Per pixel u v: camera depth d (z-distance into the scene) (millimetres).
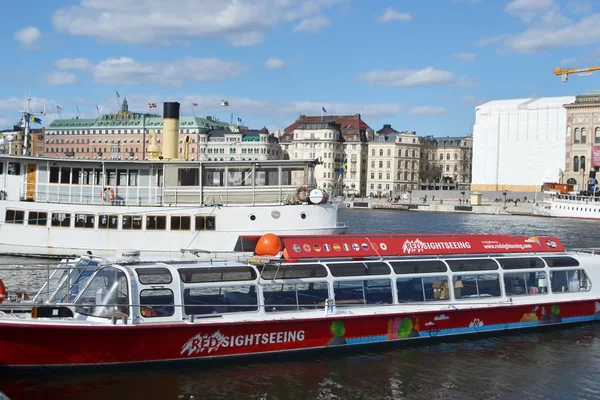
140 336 19078
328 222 37812
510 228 91250
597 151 139250
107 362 19031
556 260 26688
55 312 19641
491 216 124750
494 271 25031
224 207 37375
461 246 25594
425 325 23453
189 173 38469
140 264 20328
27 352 18234
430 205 147625
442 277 24000
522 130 156250
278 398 18547
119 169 40094
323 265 22078
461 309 23828
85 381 18750
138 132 192500
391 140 196500
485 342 24172
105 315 19172
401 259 23828
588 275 27250
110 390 18422
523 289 25734
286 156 197500
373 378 20281
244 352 20594
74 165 40500
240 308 20672
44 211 39750
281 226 37188
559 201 124000
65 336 18391
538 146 154000
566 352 23391
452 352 22953
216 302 20484
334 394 19000
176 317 19703
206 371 19984
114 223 38688
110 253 38656
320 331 21562
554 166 152000
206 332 19859
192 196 38438
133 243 38375
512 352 23203
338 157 191125
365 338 22406
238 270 20766
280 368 20625
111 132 195000
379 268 22969
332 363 21312
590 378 20984
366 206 155625
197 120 195750
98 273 19750
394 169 194000
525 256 26297
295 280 21438
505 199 144000
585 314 26875
